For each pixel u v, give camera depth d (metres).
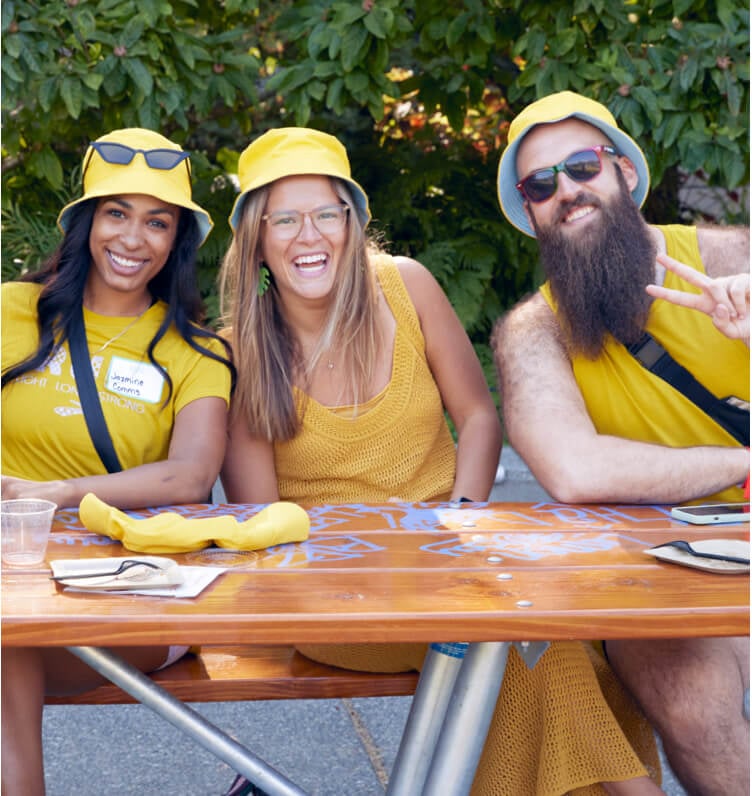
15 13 4.61
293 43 5.78
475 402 3.01
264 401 2.75
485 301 5.93
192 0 5.13
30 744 1.85
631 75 4.81
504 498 4.83
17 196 5.89
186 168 2.80
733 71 4.77
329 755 3.08
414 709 1.96
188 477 2.53
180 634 1.63
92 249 2.70
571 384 2.67
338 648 2.20
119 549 2.02
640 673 2.15
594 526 2.23
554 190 2.69
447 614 1.65
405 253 6.14
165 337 2.73
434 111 5.73
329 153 2.77
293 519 2.08
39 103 4.98
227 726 3.26
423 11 5.12
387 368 2.86
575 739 2.03
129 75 4.84
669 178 6.23
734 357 2.65
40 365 2.66
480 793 2.10
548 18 5.07
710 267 2.78
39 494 2.32
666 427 2.70
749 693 2.06
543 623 1.66
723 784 2.10
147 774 2.95
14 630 1.62
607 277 2.66
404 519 2.28
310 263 2.73
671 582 1.83
